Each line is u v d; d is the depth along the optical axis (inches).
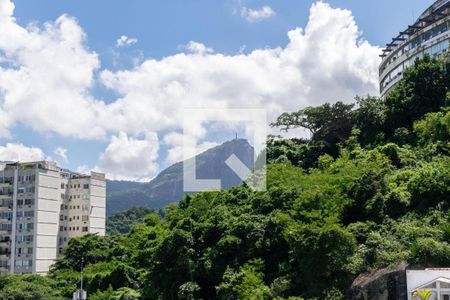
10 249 3973.9
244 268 1739.7
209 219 2073.1
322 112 2938.0
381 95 3902.6
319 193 1802.4
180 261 1953.7
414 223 1640.0
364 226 1690.5
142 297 2226.9
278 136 3107.8
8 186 4057.6
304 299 1550.2
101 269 2955.2
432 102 2566.4
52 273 3363.7
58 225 4212.6
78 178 4379.9
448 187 1712.6
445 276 1210.6
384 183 1824.6
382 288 1428.4
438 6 3398.1
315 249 1562.5
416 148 2304.4
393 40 3683.6
